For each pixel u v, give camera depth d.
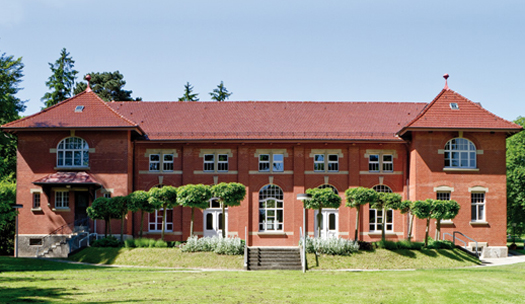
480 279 25.77
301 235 35.03
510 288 23.47
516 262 35.84
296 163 41.69
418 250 34.44
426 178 39.75
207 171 41.62
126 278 25.30
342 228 41.53
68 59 65.25
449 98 41.50
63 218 39.72
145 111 45.66
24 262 32.25
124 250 33.69
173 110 45.78
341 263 31.95
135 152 41.75
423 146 40.00
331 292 22.14
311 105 46.53
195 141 41.12
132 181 41.31
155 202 34.62
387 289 23.00
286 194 41.59
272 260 32.25
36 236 39.44
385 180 41.84
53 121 39.69
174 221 41.34
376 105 46.91
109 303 18.62
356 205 35.09
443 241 36.03
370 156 42.16
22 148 40.00
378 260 32.56
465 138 40.19
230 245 32.88
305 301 20.14
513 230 53.62
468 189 39.91
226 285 23.45
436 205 35.25
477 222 39.75
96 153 39.56
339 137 41.69
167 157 41.97
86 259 33.53
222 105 46.44
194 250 33.34
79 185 38.75
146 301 19.12
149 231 41.16
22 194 39.72
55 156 39.81
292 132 42.25
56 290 21.39
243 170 41.53
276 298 20.59
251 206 41.44
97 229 39.25
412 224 40.44
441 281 25.17
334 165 42.00
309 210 41.59
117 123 39.41
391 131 42.75
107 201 34.97
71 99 41.50
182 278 25.61
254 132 42.12
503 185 40.16
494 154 40.28
